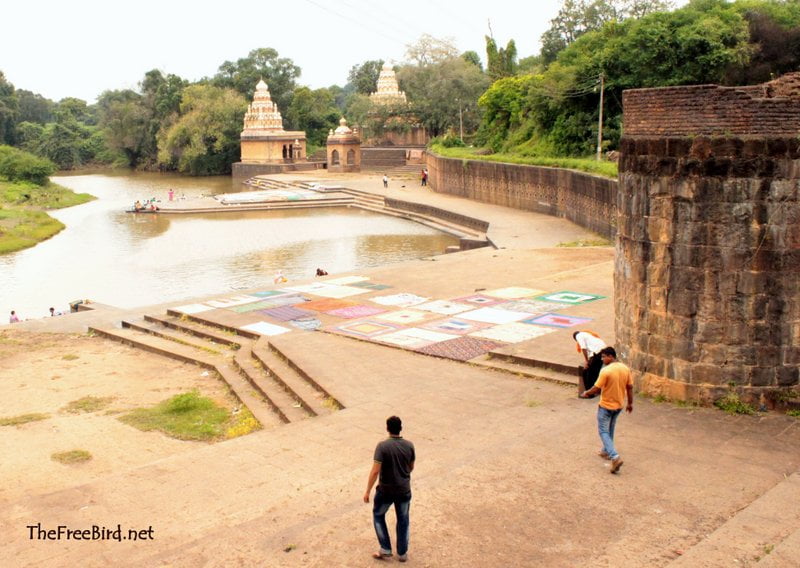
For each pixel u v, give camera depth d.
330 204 62.75
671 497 8.80
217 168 101.44
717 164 11.25
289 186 74.38
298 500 9.22
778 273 11.33
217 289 32.09
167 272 36.00
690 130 11.50
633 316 12.61
